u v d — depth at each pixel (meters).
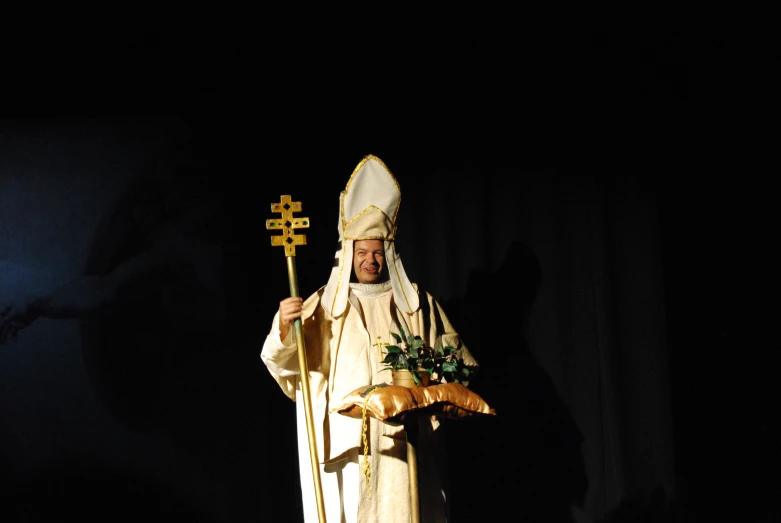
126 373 5.05
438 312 4.60
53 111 5.17
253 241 5.26
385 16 5.44
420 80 5.47
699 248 5.35
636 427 5.21
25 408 4.96
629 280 5.31
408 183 5.42
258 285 5.24
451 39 5.48
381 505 4.08
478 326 5.33
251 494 5.11
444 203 5.39
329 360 4.31
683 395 5.26
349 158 5.41
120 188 5.16
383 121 5.45
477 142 5.45
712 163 5.39
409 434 3.90
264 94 5.38
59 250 5.08
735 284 5.32
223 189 5.26
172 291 5.14
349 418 4.14
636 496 5.16
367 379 4.18
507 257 5.38
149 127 5.23
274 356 4.15
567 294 5.34
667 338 5.27
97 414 5.01
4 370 4.97
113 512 4.96
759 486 5.20
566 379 5.30
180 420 5.07
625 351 5.26
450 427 5.30
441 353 4.01
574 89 5.48
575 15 5.46
